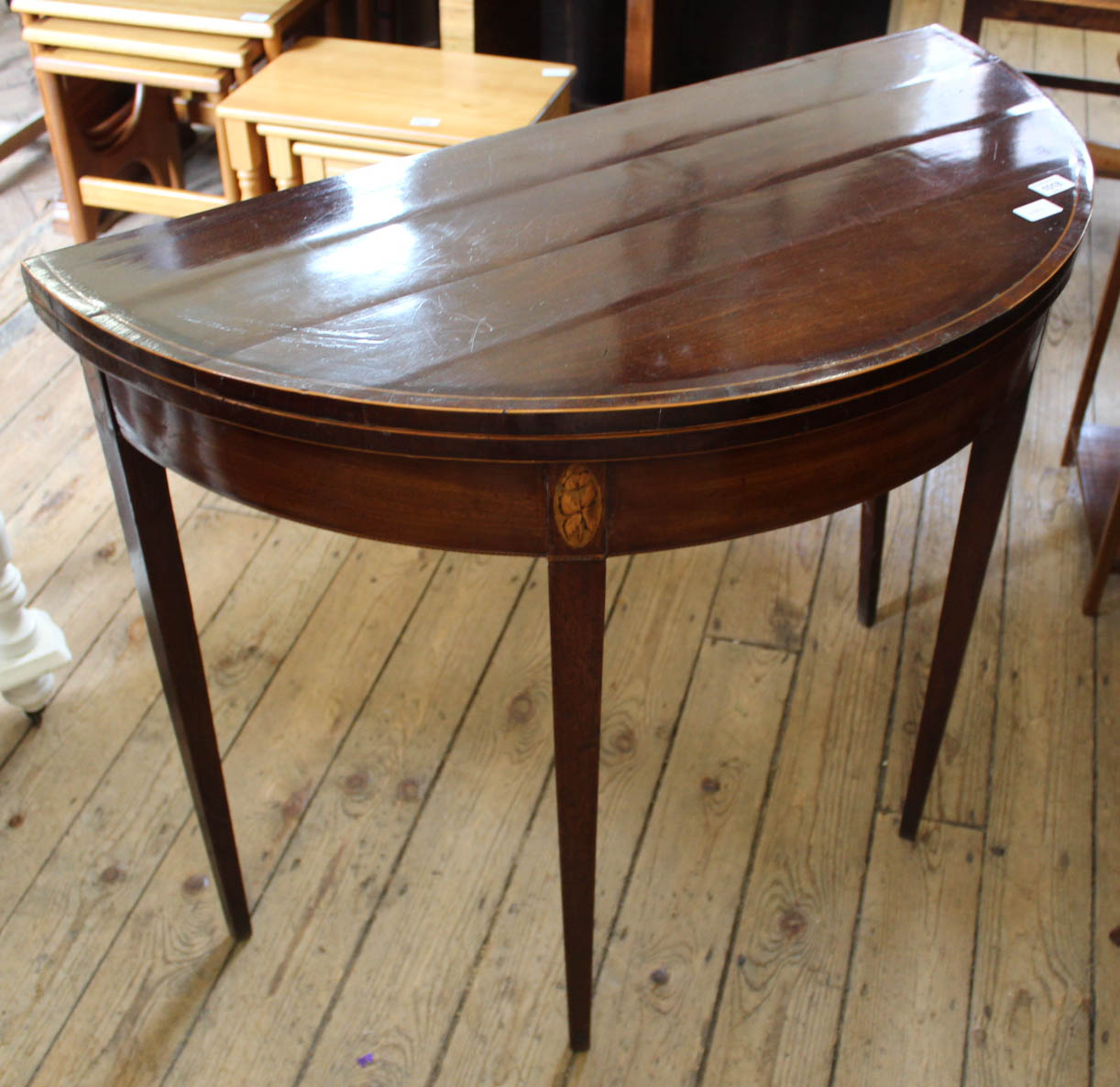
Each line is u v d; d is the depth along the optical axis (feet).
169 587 3.95
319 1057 4.46
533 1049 4.49
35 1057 4.46
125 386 3.43
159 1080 4.39
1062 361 8.05
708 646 6.09
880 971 4.72
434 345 3.22
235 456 3.34
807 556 6.63
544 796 5.40
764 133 4.41
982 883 5.02
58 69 8.28
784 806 5.34
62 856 5.16
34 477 7.20
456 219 3.88
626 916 4.91
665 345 3.20
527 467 3.12
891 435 3.41
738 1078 4.40
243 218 3.90
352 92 7.67
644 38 8.95
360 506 3.28
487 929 4.88
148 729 5.71
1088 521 6.46
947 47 5.11
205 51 7.97
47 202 10.04
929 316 3.31
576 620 3.41
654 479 3.17
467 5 8.67
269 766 5.52
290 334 3.26
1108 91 8.36
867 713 5.74
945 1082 4.37
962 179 4.04
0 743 5.63
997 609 6.25
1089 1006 4.59
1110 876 5.05
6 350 8.26
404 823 5.28
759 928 4.87
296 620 6.26
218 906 4.97
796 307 3.36
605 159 4.25
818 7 10.39
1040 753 5.54
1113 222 9.43
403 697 5.85
